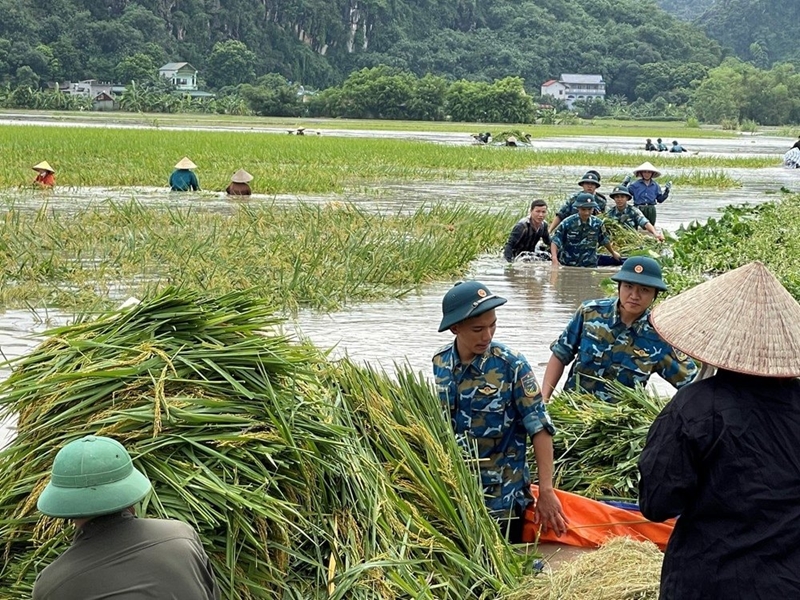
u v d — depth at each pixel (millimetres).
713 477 2781
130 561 2609
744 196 24969
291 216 15742
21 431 3727
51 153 31312
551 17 195625
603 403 5133
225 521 3451
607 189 25984
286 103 115688
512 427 4484
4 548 3525
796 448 2785
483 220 15711
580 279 11984
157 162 29328
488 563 4004
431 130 80125
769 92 150125
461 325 4348
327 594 3551
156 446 3543
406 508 3963
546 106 147750
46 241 13000
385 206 19781
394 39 182000
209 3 161875
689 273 12297
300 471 3752
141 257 11789
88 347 3936
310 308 9852
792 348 2848
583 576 3742
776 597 2666
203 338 4004
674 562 2867
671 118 153500
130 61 140625
